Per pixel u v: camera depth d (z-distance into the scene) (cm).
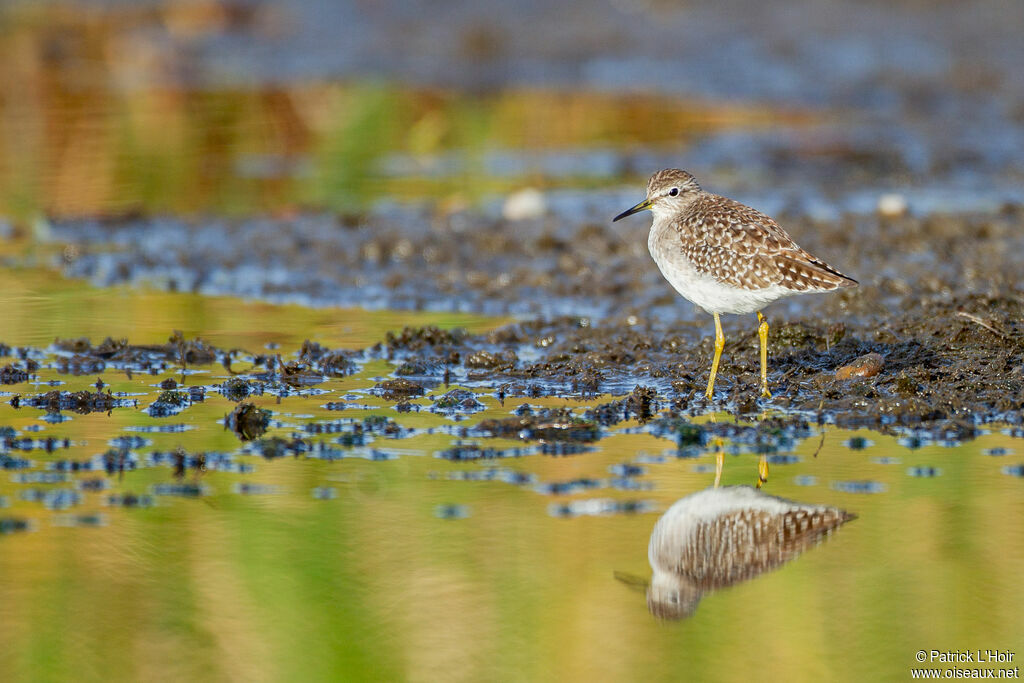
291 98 2523
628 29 2934
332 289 1620
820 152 2177
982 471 1035
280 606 878
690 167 2109
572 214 1866
